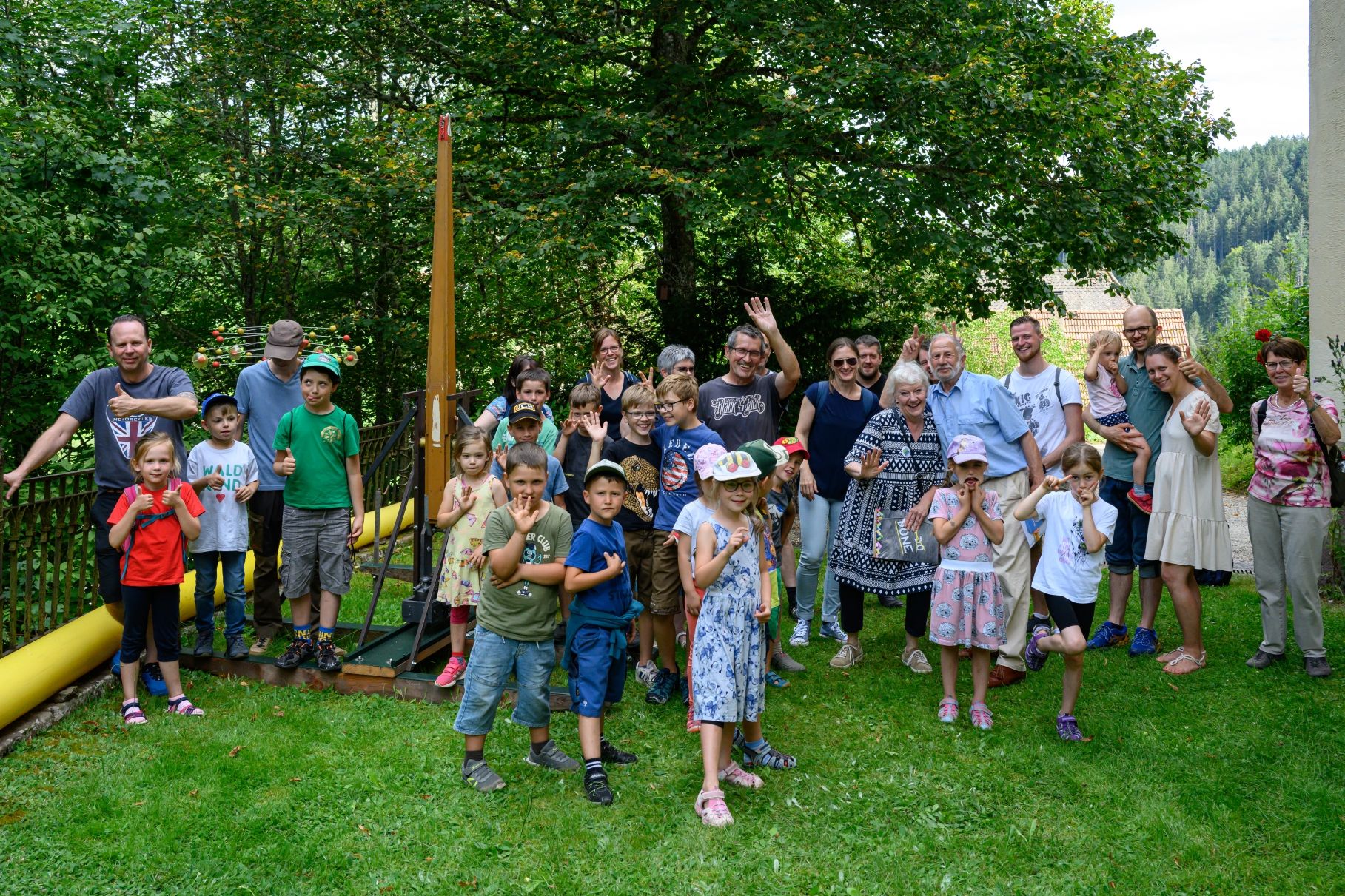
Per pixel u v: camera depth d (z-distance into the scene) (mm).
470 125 11672
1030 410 6105
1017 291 11984
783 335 11633
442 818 3750
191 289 13273
